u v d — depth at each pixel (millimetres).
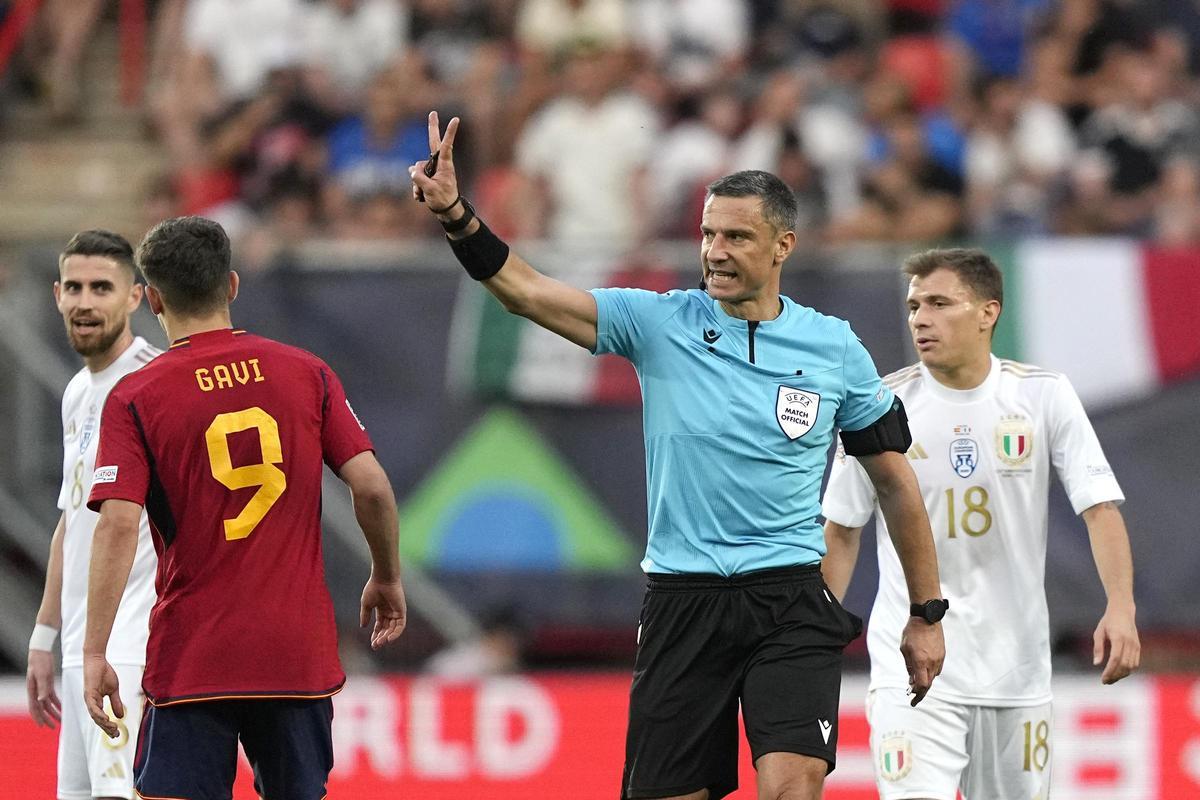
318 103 41031
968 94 43000
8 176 44750
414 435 31797
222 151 40812
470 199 39750
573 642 34844
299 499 16812
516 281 16641
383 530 17125
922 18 44250
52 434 32406
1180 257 31766
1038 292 31922
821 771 16547
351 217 39219
